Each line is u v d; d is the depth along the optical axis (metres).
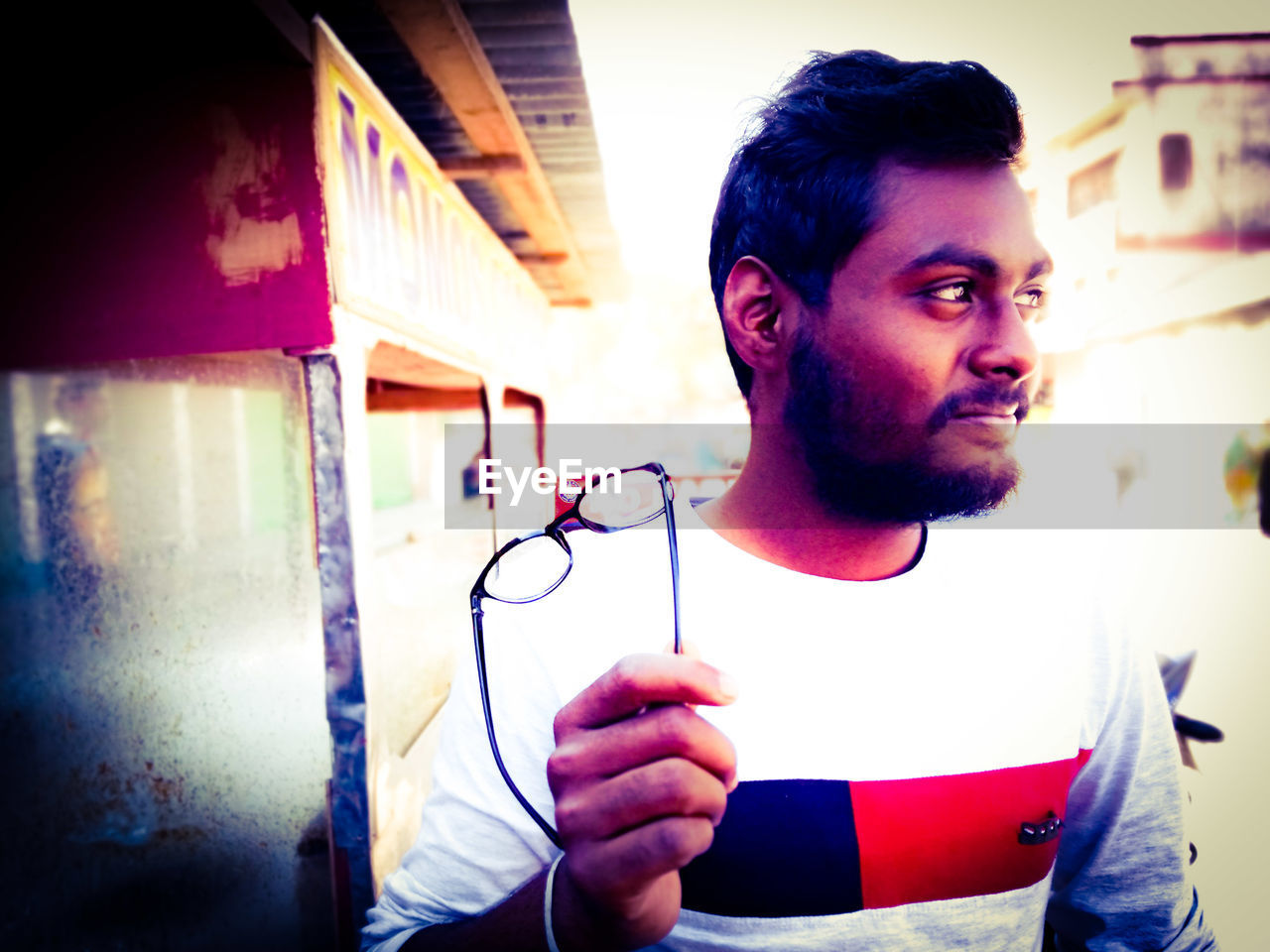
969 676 0.81
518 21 2.73
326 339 1.90
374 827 2.03
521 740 0.78
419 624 4.11
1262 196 8.55
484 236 4.23
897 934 0.74
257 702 1.99
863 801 0.76
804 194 0.77
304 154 1.88
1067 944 0.97
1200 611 5.75
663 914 0.57
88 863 2.00
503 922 0.69
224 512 1.96
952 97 0.70
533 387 6.12
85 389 1.95
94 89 1.89
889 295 0.72
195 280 1.90
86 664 2.00
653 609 0.81
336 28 2.62
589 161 4.19
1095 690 0.87
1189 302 8.84
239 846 2.01
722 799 0.54
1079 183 9.30
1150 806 0.88
